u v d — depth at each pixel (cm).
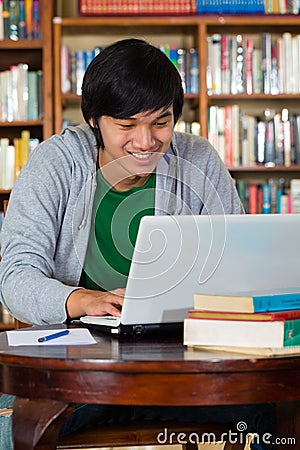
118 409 190
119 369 153
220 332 164
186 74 479
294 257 192
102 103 211
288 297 168
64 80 474
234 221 183
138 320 186
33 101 473
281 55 480
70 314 204
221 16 481
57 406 158
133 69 207
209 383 154
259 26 495
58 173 234
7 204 257
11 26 473
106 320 191
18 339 181
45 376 159
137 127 213
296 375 158
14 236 224
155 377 154
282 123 484
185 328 169
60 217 235
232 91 480
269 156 482
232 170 480
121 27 491
